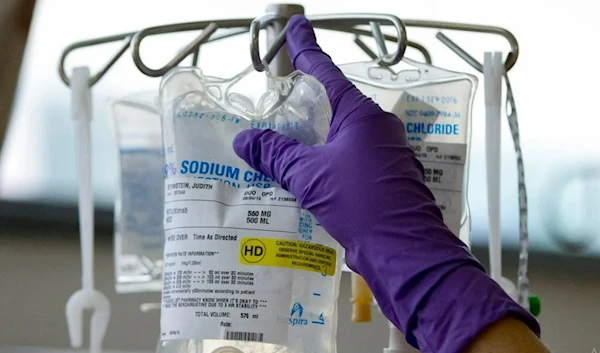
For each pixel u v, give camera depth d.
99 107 1.54
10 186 1.56
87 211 0.95
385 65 0.87
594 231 1.63
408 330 0.73
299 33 0.83
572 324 1.59
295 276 0.72
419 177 0.79
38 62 1.57
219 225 0.72
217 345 0.72
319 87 0.77
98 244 1.57
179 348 0.73
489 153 0.87
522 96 1.65
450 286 0.71
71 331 0.96
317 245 0.74
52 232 1.56
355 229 0.74
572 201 1.65
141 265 1.03
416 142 0.86
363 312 0.91
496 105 0.86
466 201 0.87
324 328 0.73
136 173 1.04
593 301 1.61
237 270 0.71
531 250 1.63
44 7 1.57
